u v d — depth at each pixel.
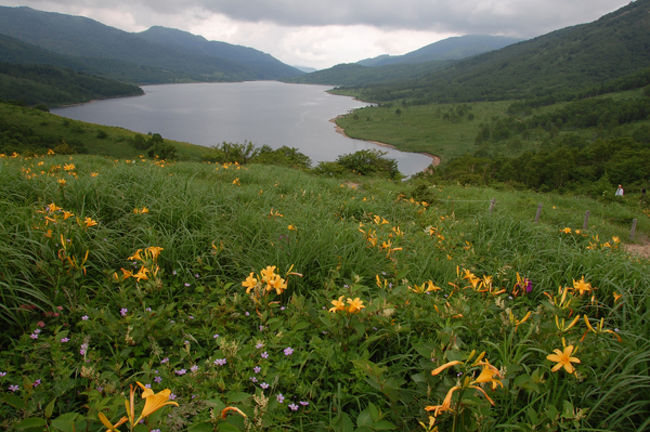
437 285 3.47
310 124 194.25
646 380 2.04
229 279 3.17
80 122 103.69
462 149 144.38
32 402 1.57
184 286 3.01
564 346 1.78
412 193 10.65
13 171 5.01
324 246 3.55
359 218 6.78
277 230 3.95
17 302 2.32
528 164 57.59
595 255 4.57
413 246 4.54
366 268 3.47
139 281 2.76
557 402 1.92
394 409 1.68
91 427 1.52
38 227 2.91
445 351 1.77
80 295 2.54
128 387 1.85
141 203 4.24
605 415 1.96
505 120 180.62
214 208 4.55
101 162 11.02
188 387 1.80
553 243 5.50
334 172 20.66
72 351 2.07
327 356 2.05
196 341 2.19
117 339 2.10
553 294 3.66
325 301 2.79
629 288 3.61
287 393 1.90
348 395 1.92
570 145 126.62
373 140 158.12
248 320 2.54
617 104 160.88
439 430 1.66
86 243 2.97
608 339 2.37
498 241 5.50
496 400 1.96
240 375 1.92
